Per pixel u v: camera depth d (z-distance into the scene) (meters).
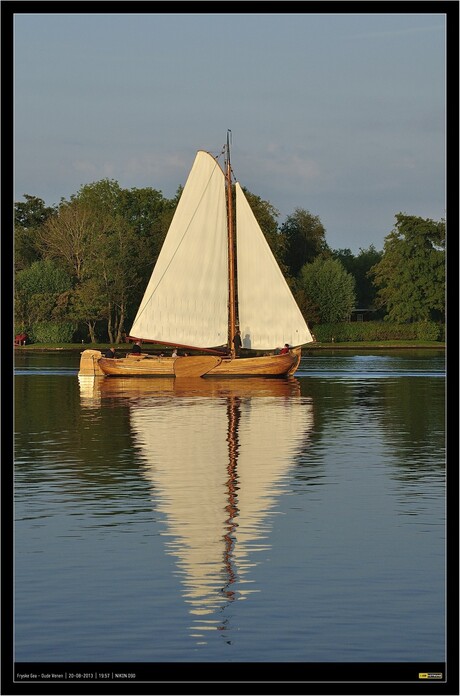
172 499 30.66
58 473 35.03
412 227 171.88
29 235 192.25
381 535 26.48
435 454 39.03
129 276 161.50
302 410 56.66
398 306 171.00
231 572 23.34
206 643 19.50
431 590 22.14
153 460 37.78
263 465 36.56
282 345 90.94
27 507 29.62
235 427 48.25
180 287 92.94
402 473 34.84
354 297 175.25
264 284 91.38
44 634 19.91
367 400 62.62
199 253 92.81
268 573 23.23
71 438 44.09
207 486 32.59
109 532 26.73
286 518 28.30
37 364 110.19
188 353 129.75
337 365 106.62
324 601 21.53
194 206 92.56
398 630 20.08
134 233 168.12
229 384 80.38
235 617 20.67
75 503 30.16
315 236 198.12
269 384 79.44
